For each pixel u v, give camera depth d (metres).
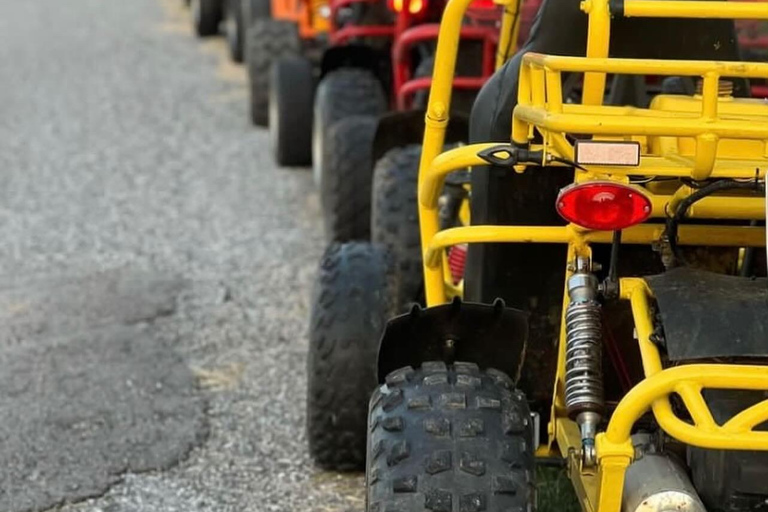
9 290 15.20
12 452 11.07
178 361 13.13
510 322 7.77
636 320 7.01
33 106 25.28
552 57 6.98
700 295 6.92
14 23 35.69
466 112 14.70
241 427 11.67
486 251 8.51
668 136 6.84
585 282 7.30
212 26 33.09
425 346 7.88
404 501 6.87
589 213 6.73
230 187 19.66
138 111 24.86
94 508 10.21
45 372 12.77
